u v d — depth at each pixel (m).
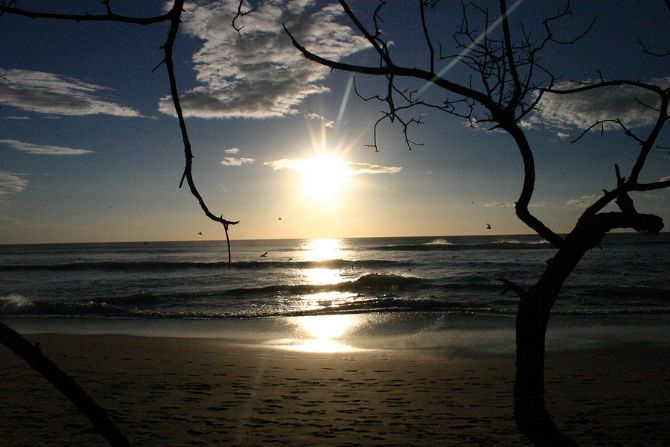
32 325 16.47
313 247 105.50
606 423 6.49
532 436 1.69
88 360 10.40
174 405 7.26
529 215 1.83
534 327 1.74
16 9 1.52
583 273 31.94
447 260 46.09
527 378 1.72
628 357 11.16
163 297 23.41
